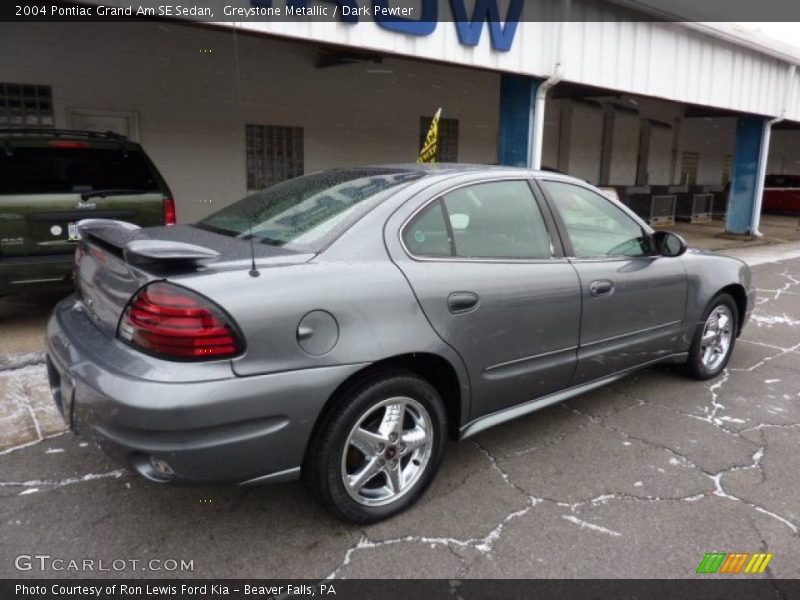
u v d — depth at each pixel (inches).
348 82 458.3
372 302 102.0
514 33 307.7
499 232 126.3
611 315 143.6
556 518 113.3
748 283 191.2
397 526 109.9
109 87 356.5
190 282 89.8
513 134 347.3
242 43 401.1
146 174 229.8
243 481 94.5
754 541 107.9
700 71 449.4
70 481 121.7
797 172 996.6
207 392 87.0
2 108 327.6
